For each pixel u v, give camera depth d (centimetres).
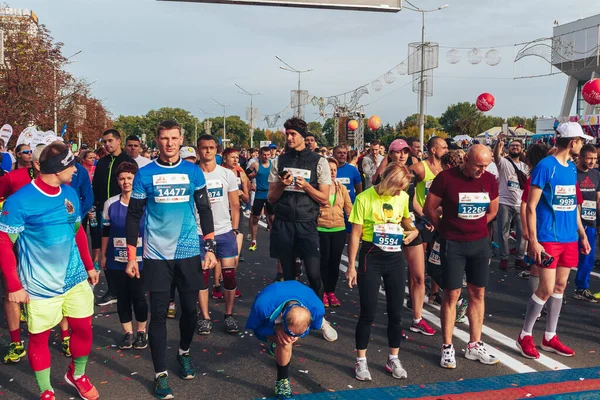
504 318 618
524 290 742
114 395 418
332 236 655
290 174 515
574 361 487
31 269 381
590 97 1274
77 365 404
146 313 519
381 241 440
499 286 762
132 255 426
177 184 424
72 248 399
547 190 495
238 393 421
